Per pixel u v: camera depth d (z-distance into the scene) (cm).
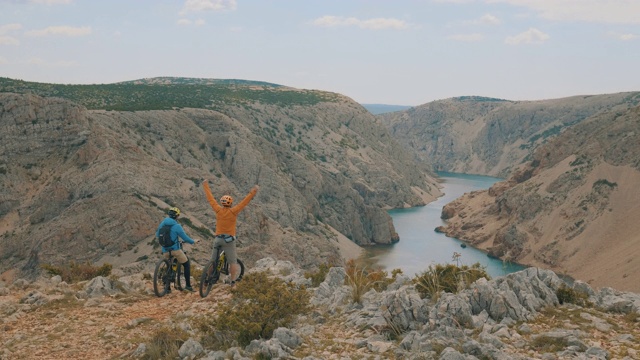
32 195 11006
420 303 1051
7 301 1422
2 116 11869
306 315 1202
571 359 843
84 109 12862
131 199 10219
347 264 1600
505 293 1072
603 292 1245
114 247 9456
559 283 1224
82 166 11431
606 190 19500
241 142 18912
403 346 941
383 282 1391
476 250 18988
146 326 1213
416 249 18350
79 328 1213
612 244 17412
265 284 1280
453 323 995
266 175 18200
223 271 1480
